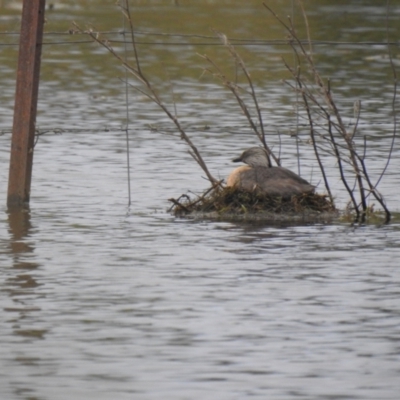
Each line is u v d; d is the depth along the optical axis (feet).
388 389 60.34
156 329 70.90
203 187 121.60
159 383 61.46
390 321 72.28
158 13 315.37
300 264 87.30
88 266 87.20
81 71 223.10
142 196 117.39
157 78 216.13
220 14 314.55
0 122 166.30
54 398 59.36
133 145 147.64
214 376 62.44
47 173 130.00
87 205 112.98
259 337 69.15
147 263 88.02
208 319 73.00
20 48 112.06
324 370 63.36
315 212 106.73
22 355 66.08
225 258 89.40
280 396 59.41
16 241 96.22
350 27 281.13
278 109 176.76
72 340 68.80
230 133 154.51
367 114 170.50
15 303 76.74
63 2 338.13
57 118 169.27
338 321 72.33
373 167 131.13
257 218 105.50
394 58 240.32
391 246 93.50
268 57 244.42
